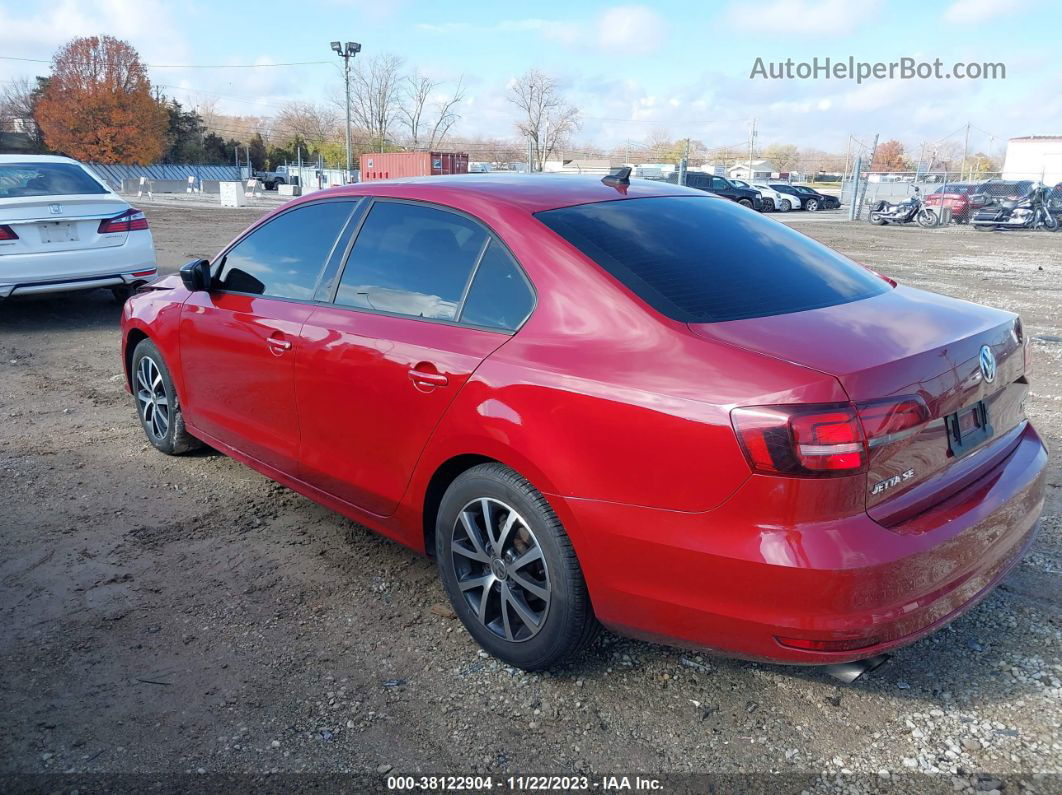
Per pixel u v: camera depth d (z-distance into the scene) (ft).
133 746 8.46
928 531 7.80
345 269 11.64
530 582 9.22
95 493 14.73
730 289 9.12
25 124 271.28
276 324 12.21
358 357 10.77
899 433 7.59
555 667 9.71
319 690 9.34
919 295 10.37
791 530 7.36
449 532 9.96
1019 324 9.90
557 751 8.38
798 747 8.38
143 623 10.68
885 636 7.59
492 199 10.29
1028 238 75.15
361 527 13.51
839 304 9.32
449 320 10.04
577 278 9.02
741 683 9.41
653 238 9.82
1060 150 141.90
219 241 56.85
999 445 9.41
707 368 7.82
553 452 8.54
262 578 11.82
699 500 7.71
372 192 11.77
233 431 13.73
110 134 234.38
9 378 22.21
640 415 7.95
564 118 221.46
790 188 129.49
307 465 12.12
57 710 9.00
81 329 28.43
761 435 7.30
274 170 284.82
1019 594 11.10
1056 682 9.28
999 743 8.38
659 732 8.64
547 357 8.79
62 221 26.71
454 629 10.56
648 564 8.11
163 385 15.96
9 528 13.32
